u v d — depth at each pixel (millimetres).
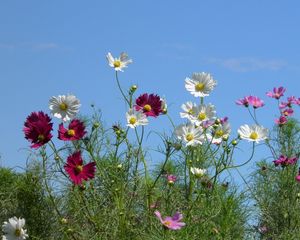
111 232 1688
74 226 1728
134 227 1742
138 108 1770
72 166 1594
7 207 1851
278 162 2268
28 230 1772
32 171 1814
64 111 1639
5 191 1889
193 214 1771
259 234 2180
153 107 1775
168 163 2004
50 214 1790
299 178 2188
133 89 1798
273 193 2303
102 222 1702
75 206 1752
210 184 1834
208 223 1784
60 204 1787
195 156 1909
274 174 2357
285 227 2195
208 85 1790
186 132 1697
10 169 1998
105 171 1796
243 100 2340
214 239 1778
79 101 1642
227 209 1899
